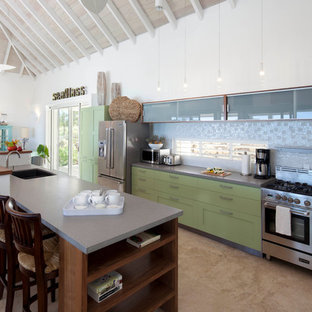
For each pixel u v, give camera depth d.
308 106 2.83
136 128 4.86
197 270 2.85
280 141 3.51
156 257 2.16
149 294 2.04
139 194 4.64
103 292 1.65
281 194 2.83
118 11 4.80
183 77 4.45
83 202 2.03
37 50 7.51
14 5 5.71
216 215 3.50
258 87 3.56
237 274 2.78
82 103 6.67
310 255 2.68
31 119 9.16
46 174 3.87
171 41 4.61
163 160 4.70
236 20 3.76
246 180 3.27
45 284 1.70
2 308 2.17
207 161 4.39
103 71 6.07
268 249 3.01
